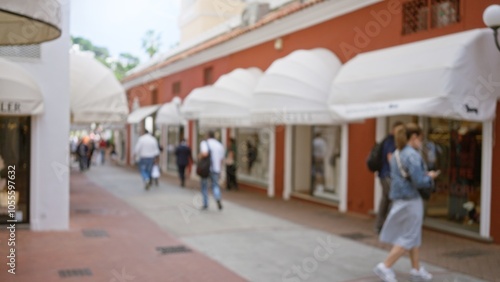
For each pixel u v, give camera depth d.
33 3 4.91
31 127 9.24
